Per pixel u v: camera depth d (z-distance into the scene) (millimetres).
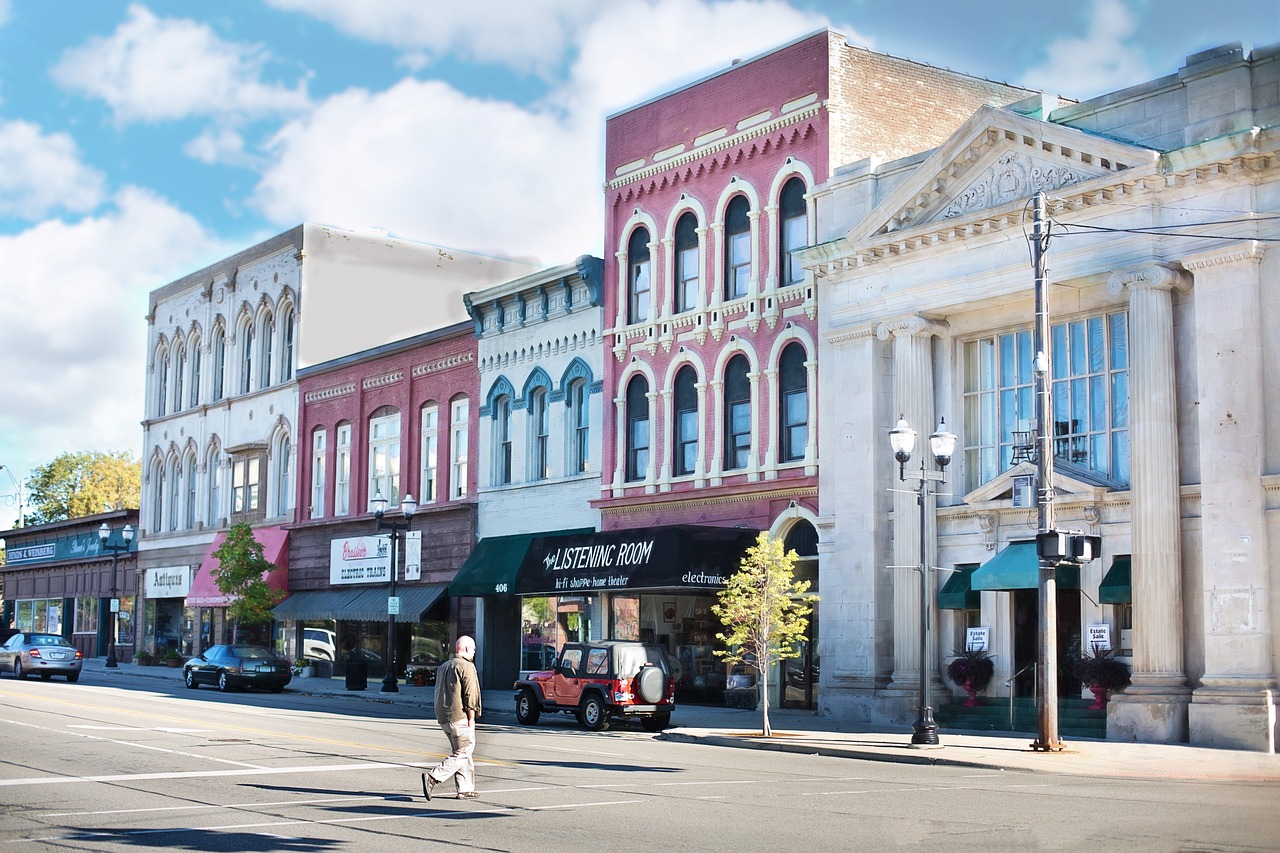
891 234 31500
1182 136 26625
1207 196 26016
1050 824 14078
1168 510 26094
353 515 52375
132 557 69875
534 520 42906
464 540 45812
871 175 33000
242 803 15789
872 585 31688
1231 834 13289
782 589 28562
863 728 29172
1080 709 27625
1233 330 25359
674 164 38781
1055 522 28203
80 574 76375
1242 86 25766
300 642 55125
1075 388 29188
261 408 59469
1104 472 28375
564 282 42312
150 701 35562
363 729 27344
